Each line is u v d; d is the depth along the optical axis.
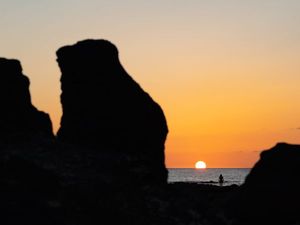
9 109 32.97
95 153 30.75
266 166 35.00
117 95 36.03
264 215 32.50
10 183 22.00
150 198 27.14
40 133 33.19
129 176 28.55
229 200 35.25
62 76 38.00
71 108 36.78
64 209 21.23
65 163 27.16
